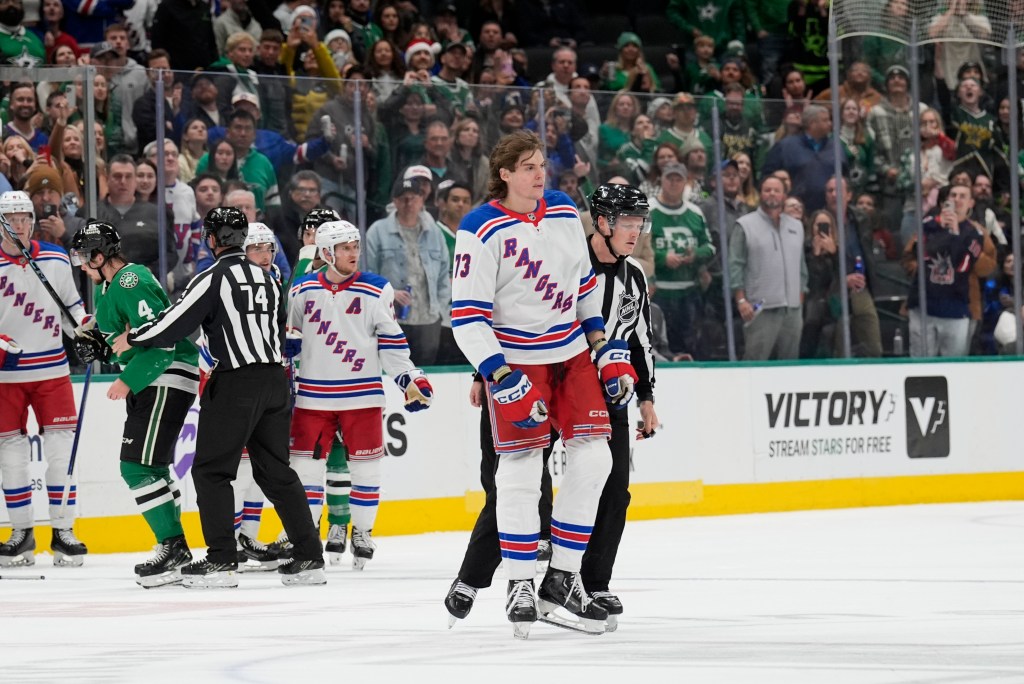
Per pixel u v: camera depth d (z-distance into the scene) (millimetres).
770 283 33031
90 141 26984
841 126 33812
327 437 23359
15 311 24844
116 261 21531
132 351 21031
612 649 13000
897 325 34688
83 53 34250
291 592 19672
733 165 32656
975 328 35500
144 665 12555
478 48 39031
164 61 33906
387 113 29672
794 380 33500
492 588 19656
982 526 28891
